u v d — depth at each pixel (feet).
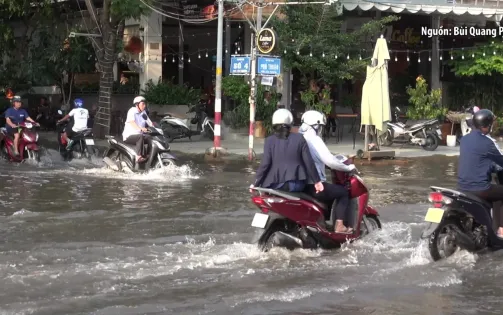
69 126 55.21
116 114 76.33
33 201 36.73
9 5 73.92
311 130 27.09
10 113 53.26
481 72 77.30
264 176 26.21
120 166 48.06
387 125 64.39
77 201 36.88
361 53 74.02
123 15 65.82
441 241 25.59
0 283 21.66
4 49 81.25
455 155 62.90
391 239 28.58
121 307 19.70
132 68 79.87
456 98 83.92
